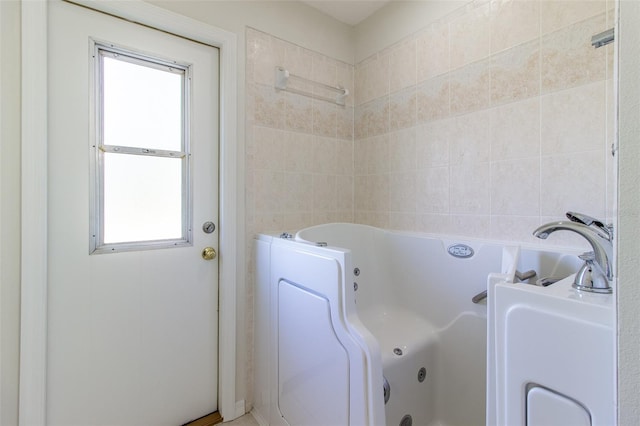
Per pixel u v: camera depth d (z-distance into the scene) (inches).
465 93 56.6
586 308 18.0
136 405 50.6
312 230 61.0
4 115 40.1
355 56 78.5
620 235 16.2
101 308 47.8
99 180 47.7
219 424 56.0
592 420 17.6
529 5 48.3
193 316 56.1
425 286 59.9
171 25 51.5
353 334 35.9
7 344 40.8
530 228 48.7
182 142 55.1
